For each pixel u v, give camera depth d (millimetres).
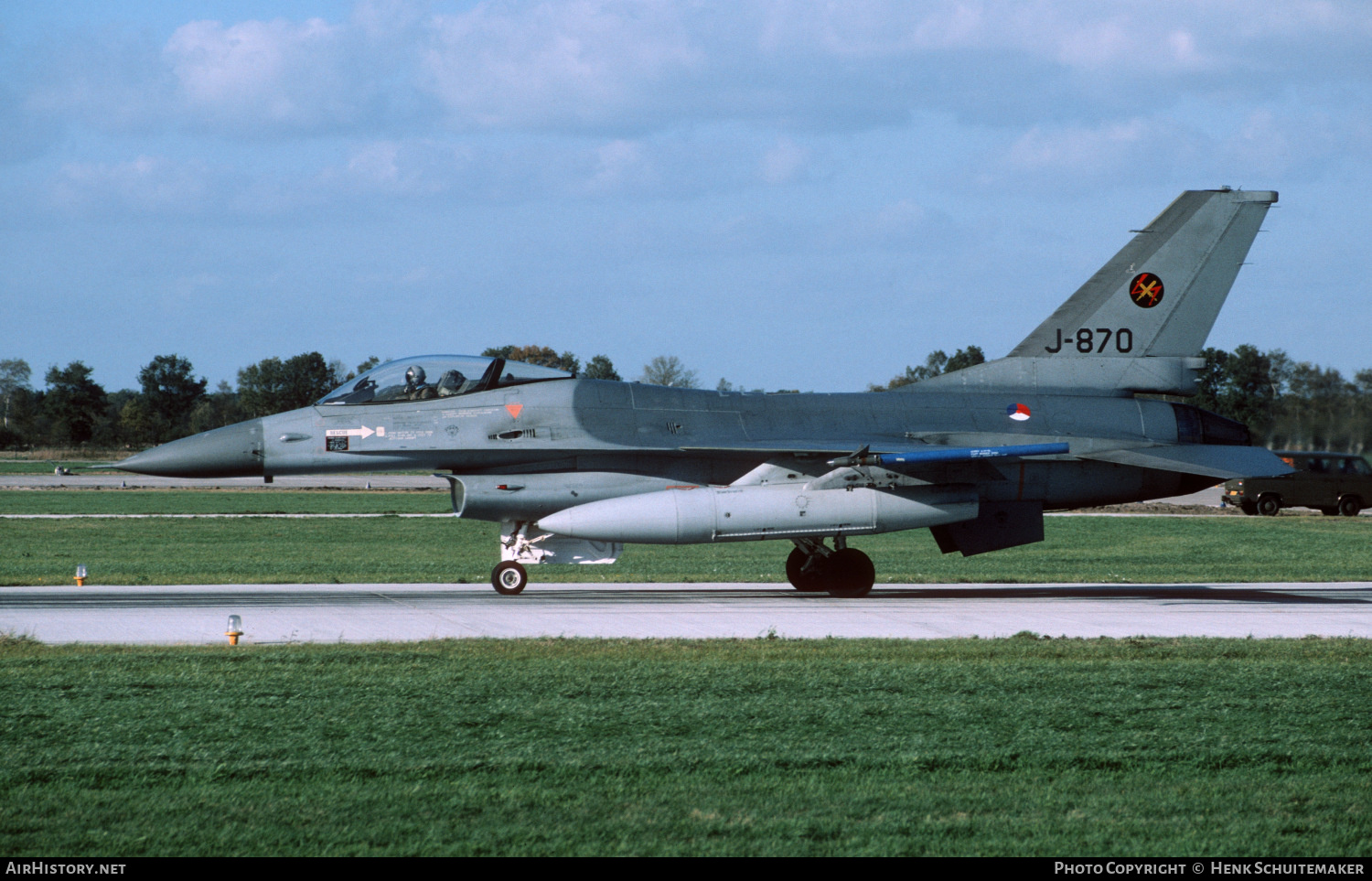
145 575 83500
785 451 71500
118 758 29984
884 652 47594
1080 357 79500
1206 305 80125
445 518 159250
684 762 29969
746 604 67938
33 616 58750
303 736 32469
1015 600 71625
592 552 73750
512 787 27828
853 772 29266
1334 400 195000
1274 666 44812
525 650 47094
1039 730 33781
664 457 74062
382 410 72000
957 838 24781
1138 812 26500
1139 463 73438
